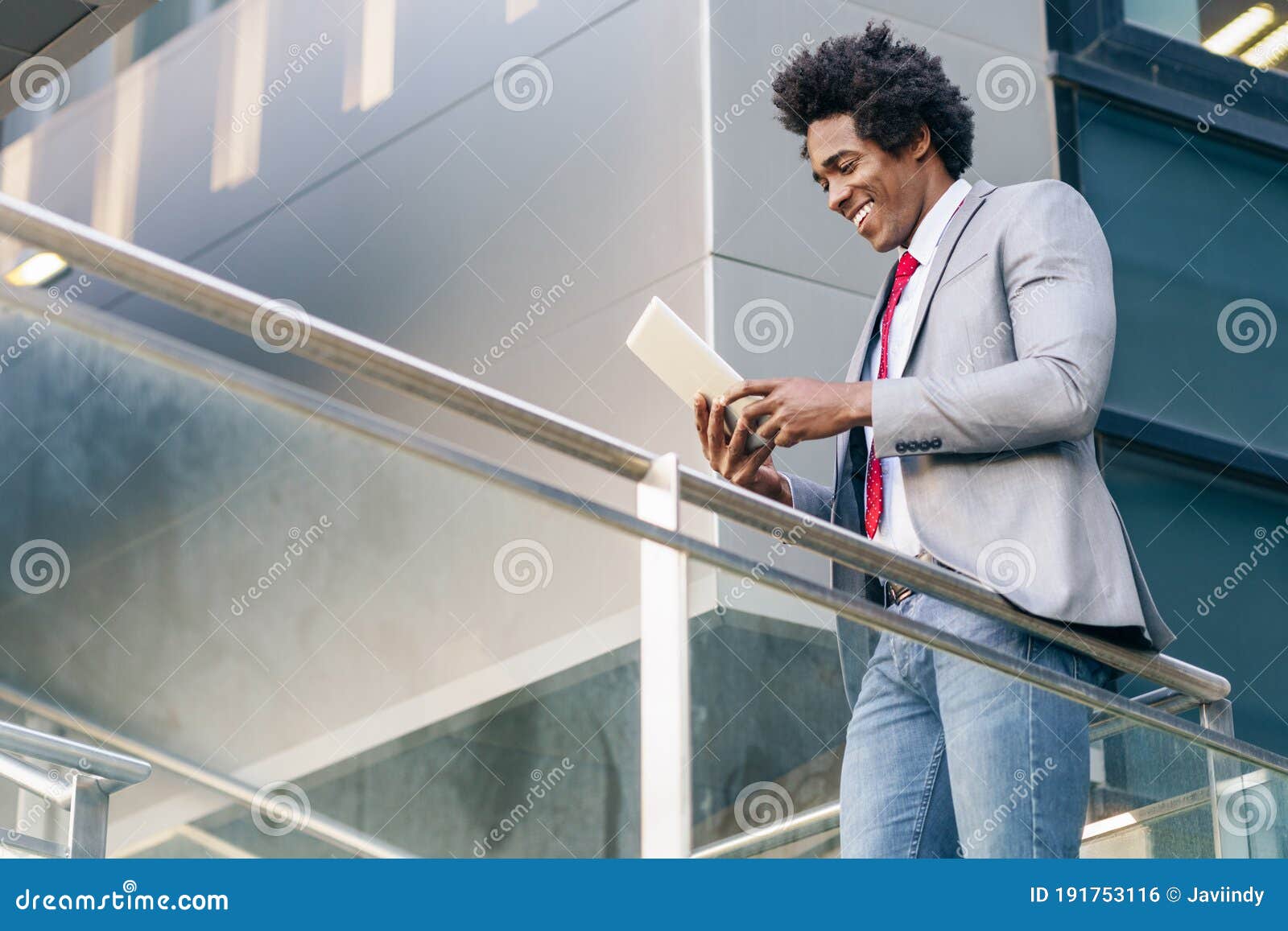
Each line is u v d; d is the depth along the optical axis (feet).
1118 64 33.50
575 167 30.76
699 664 11.68
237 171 37.88
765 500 13.01
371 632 14.52
